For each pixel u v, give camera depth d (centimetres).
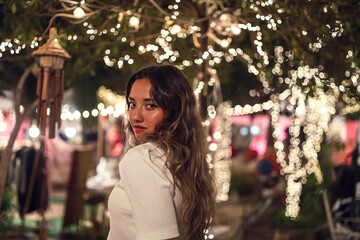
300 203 677
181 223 168
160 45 472
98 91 845
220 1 345
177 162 163
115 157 874
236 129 1509
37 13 331
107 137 937
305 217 650
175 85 175
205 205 178
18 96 387
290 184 655
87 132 909
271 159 834
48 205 642
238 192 889
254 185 923
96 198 598
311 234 612
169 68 178
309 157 648
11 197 598
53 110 271
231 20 376
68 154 743
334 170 516
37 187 584
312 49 365
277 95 749
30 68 405
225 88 820
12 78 548
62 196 823
